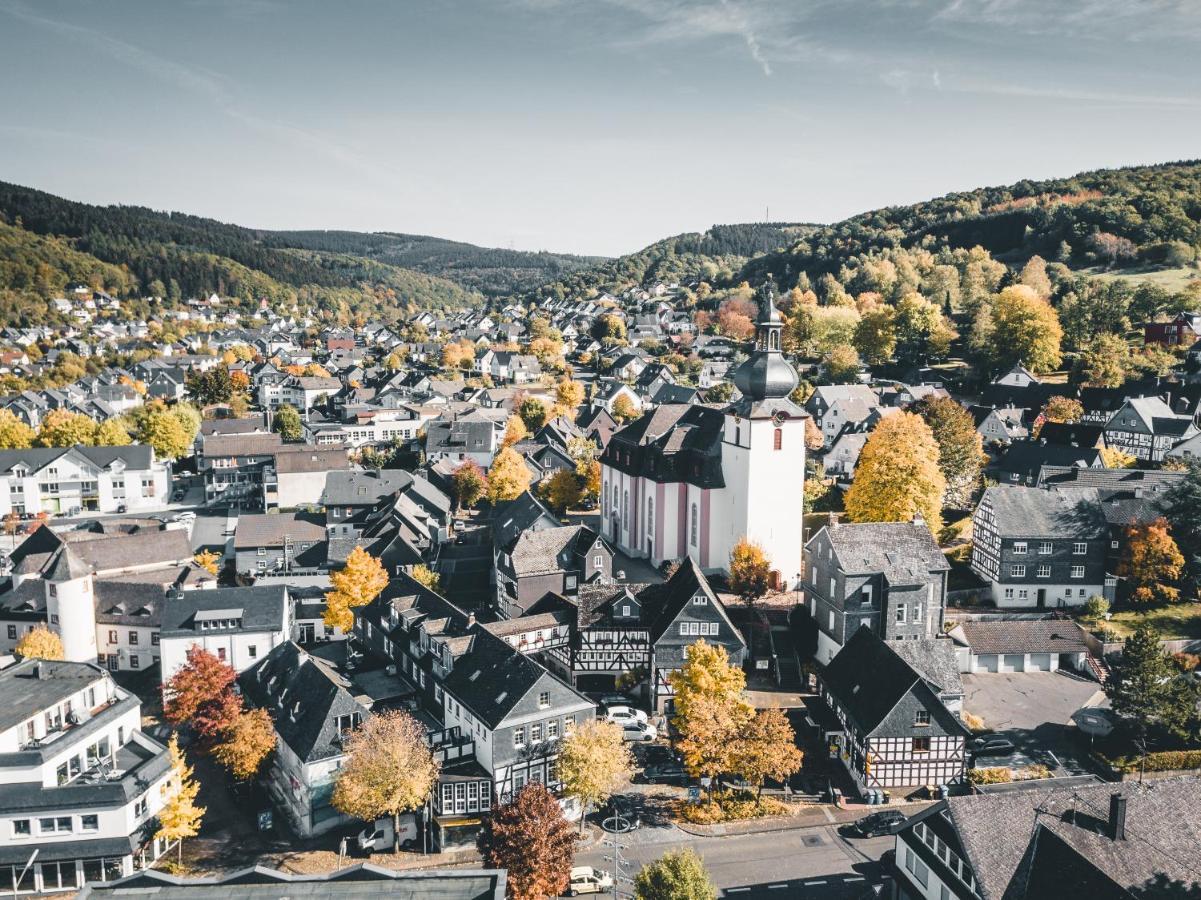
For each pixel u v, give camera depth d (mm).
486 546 120312
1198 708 79562
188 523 148625
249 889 48906
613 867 65500
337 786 69688
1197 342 199875
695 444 117250
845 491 138875
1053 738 80750
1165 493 104375
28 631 103625
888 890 61594
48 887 65250
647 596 93250
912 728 73188
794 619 99562
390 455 194750
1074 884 49781
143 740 74062
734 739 73062
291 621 105000
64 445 193750
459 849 70250
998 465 142000
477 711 74625
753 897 61938
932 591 92750
